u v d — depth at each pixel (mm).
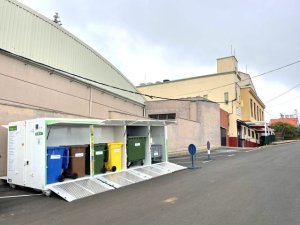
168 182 12086
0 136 12344
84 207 8344
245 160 19250
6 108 12617
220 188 10258
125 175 13203
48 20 16906
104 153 13242
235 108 42312
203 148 31812
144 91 47969
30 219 7301
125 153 14266
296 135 72250
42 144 10398
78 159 11727
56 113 15086
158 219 6875
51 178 10547
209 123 33969
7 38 14062
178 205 8117
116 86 25516
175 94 45562
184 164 18562
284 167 15141
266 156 21328
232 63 44562
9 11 14273
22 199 9531
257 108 59469
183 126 28906
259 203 8031
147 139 16203
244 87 49656
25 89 14867
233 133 41281
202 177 12945
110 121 13258
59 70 17109
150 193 9953
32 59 15484
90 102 20734
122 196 9672
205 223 6461
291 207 7574
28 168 10797
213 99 43031
